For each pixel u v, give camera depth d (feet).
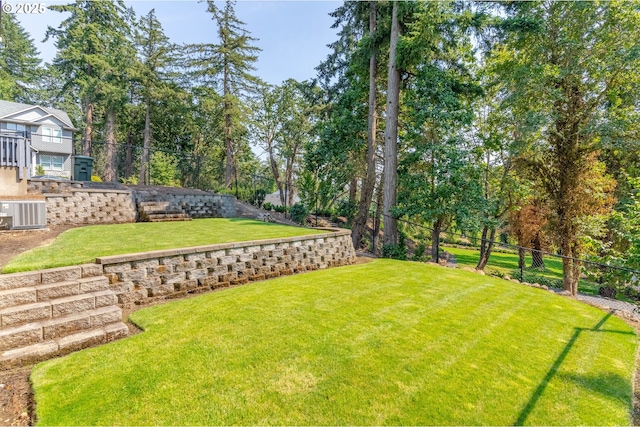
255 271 18.95
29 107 58.23
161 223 29.71
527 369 10.78
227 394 8.28
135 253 14.30
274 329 12.03
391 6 35.83
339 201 52.54
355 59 41.16
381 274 21.98
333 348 10.94
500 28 31.35
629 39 31.07
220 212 40.22
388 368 9.99
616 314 18.98
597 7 31.32
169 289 14.98
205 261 16.47
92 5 68.64
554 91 31.94
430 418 7.96
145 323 12.08
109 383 8.46
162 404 7.79
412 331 12.83
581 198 33.96
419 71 36.04
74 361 9.43
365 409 8.09
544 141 34.81
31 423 7.17
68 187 30.40
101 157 83.15
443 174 33.88
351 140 45.29
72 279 12.39
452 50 36.42
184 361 9.61
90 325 11.05
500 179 42.55
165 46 71.15
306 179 46.09
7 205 19.61
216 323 12.27
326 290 17.30
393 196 35.04
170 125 84.74
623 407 9.27
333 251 25.00
